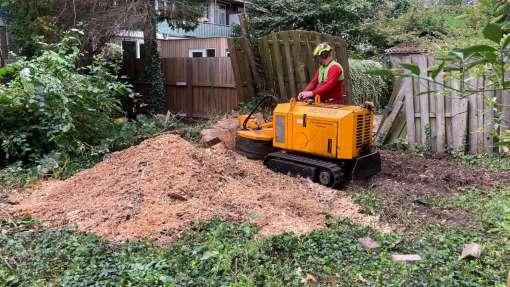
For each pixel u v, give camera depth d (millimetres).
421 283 3650
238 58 11703
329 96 6996
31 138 7809
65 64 8086
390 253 4363
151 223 4840
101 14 11625
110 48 11281
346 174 6785
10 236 4602
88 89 8016
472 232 4961
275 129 7035
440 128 8711
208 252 4012
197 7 13328
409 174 7320
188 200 5324
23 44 11609
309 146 6629
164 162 5977
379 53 18703
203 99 14781
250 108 11031
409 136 9070
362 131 6504
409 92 8953
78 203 5453
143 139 8641
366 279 3816
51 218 5141
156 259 3979
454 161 8211
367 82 14070
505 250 4371
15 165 7211
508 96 7949
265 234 4668
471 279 3725
